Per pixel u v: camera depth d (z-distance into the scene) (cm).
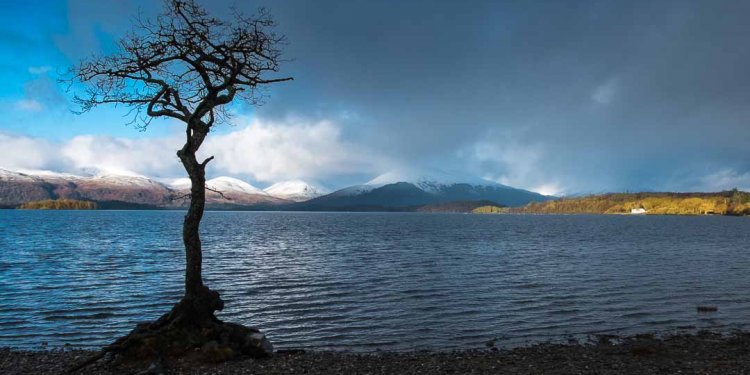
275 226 15775
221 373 1384
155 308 2777
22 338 2148
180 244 7388
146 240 8238
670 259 5625
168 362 1434
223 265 4841
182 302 1532
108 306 2814
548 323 2491
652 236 10531
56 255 5641
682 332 2316
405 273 4262
